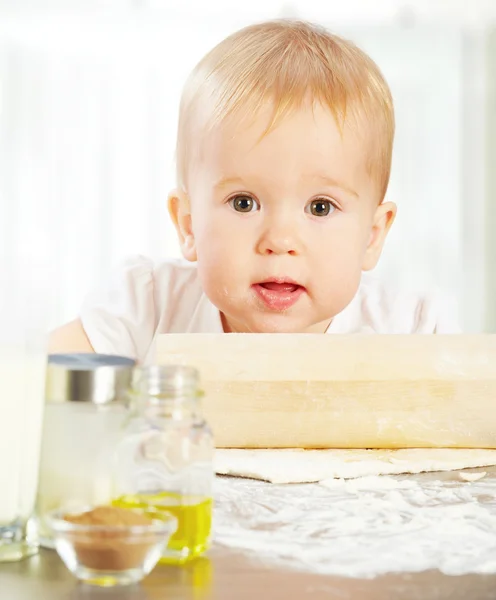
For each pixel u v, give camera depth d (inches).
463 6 131.6
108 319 55.9
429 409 35.6
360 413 35.5
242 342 35.8
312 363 35.5
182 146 52.2
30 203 124.3
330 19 131.1
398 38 132.0
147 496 21.8
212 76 50.0
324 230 48.6
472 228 131.2
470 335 36.5
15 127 124.8
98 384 23.0
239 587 19.6
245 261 48.6
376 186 51.6
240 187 48.3
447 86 131.9
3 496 21.3
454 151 131.3
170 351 35.4
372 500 27.7
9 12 125.6
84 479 22.8
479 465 33.5
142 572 19.7
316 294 49.4
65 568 20.9
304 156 47.5
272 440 35.5
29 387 21.8
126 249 125.6
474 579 20.2
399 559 21.6
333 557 21.8
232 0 129.6
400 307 60.2
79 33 127.0
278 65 48.8
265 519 25.5
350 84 49.3
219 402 35.4
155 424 22.3
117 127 126.7
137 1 127.9
